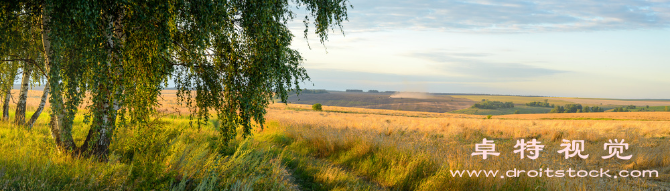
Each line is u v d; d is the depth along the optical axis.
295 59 5.68
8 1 3.37
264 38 4.52
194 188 4.02
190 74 5.30
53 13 3.25
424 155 7.10
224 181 4.38
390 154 7.48
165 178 3.98
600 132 15.26
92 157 4.84
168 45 3.66
